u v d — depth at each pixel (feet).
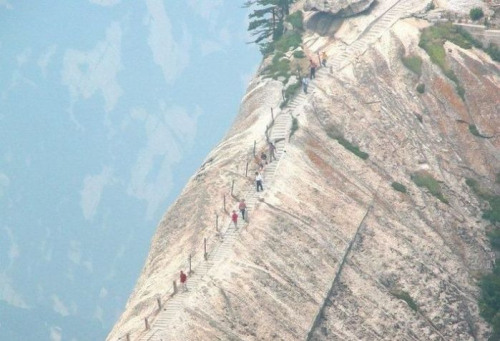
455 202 424.87
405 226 410.31
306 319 363.56
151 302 360.48
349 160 419.33
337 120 430.61
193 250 378.53
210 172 416.05
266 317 356.59
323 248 385.09
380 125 433.89
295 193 396.78
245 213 385.09
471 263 413.59
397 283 393.50
